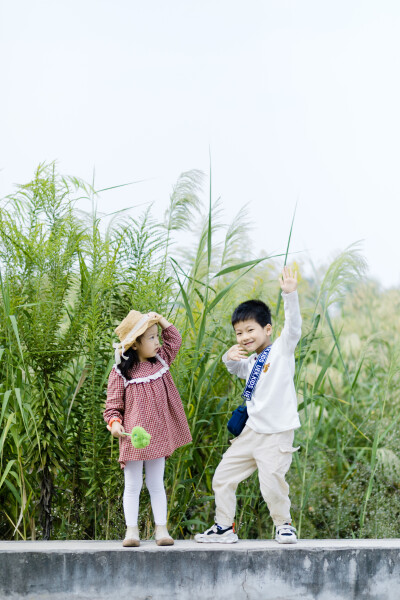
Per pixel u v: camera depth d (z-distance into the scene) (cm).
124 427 416
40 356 461
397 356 595
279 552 407
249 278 567
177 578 397
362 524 535
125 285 493
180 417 434
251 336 441
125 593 394
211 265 554
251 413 430
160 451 411
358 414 675
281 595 404
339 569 410
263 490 423
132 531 410
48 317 463
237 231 541
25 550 394
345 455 659
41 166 484
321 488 605
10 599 390
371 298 986
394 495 579
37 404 456
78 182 489
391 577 415
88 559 395
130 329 420
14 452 470
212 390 531
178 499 499
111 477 454
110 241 494
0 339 463
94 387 463
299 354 521
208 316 537
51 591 392
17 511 475
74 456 479
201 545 414
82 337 479
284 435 423
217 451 520
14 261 472
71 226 485
